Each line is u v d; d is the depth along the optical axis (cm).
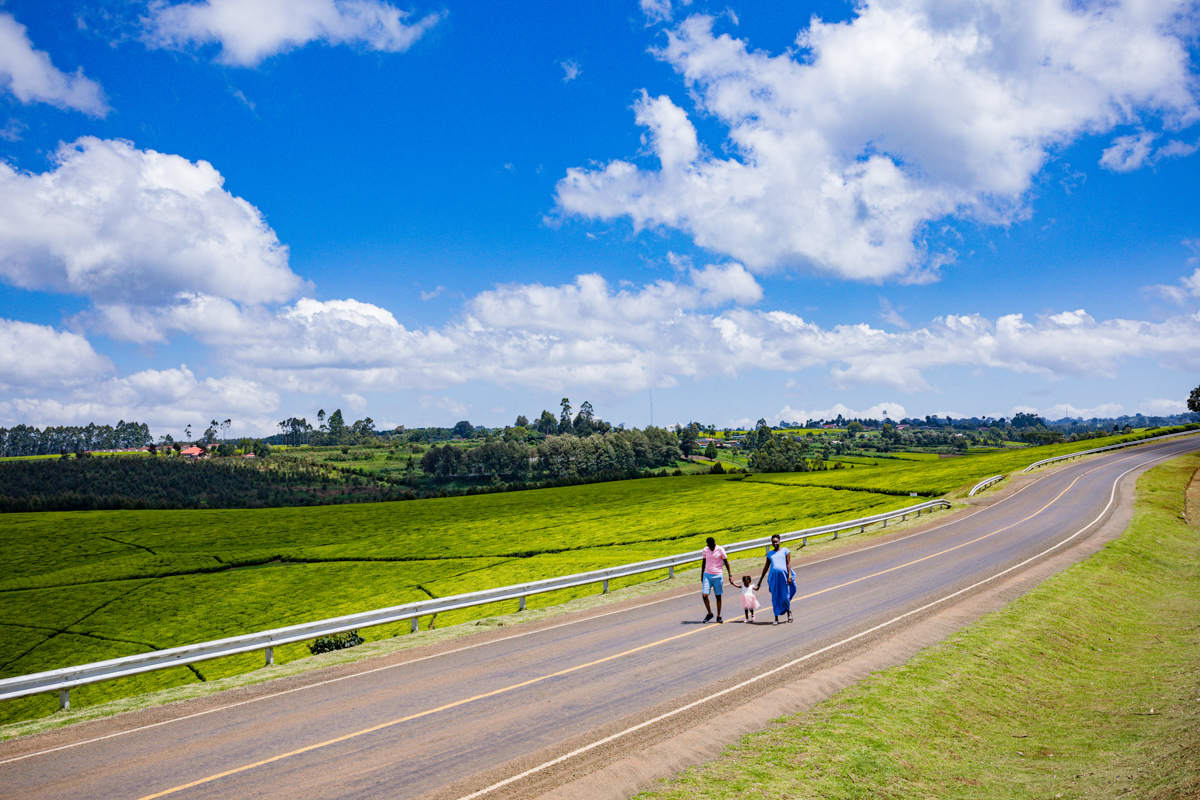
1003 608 1886
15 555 6662
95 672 1394
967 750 1083
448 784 924
